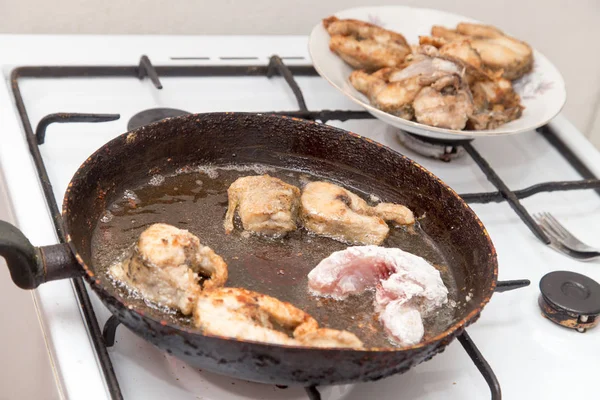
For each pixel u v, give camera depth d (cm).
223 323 59
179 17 102
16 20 96
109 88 88
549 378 68
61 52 90
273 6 104
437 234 73
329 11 107
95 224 69
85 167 67
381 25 94
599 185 84
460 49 88
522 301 73
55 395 64
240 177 75
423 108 81
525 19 114
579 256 78
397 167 74
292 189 72
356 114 87
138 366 64
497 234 80
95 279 59
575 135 94
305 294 66
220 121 75
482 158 84
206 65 93
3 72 87
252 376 58
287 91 93
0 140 76
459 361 68
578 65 119
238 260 68
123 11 99
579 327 71
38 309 66
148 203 72
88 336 64
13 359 78
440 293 66
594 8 114
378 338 64
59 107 84
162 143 73
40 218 71
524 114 85
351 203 73
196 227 71
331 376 58
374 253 66
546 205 85
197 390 63
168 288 62
